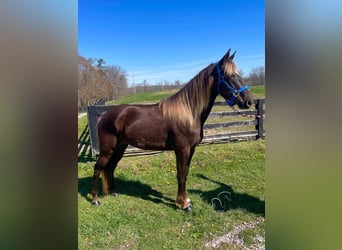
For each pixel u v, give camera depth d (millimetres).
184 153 3047
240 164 4703
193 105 2967
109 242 2535
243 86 2863
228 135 5867
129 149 5125
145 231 2727
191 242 2547
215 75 2957
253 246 2451
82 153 5199
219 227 2785
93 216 2965
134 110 3141
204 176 4250
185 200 3176
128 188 3779
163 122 3039
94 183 3244
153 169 4465
